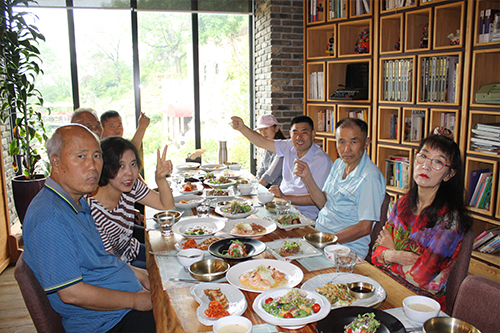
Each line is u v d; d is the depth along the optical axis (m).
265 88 4.61
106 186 1.80
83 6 4.26
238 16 4.82
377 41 3.43
